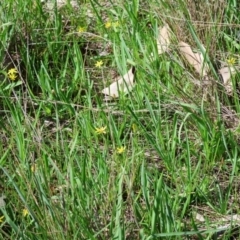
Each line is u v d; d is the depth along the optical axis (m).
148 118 3.22
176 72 3.46
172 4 3.68
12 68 3.68
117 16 3.88
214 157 3.00
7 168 3.00
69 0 3.99
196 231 2.55
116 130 3.08
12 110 3.21
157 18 3.78
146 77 3.41
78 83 3.54
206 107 3.24
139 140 3.14
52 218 2.54
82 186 2.77
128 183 2.76
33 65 3.55
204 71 3.43
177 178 2.95
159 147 2.99
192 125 3.20
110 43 3.73
